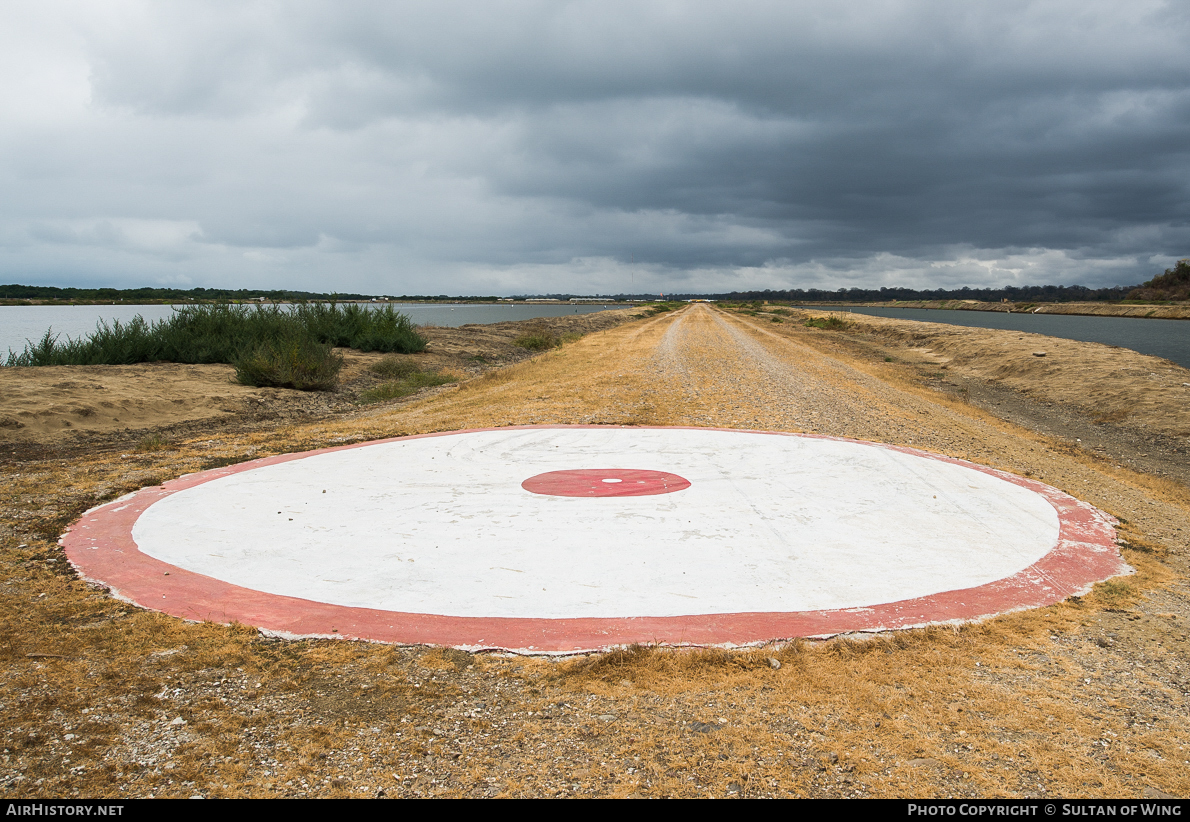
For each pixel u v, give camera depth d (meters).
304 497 8.25
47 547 6.46
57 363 18.77
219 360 21.89
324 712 3.77
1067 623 5.09
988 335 34.81
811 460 10.38
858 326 52.84
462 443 11.59
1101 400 17.84
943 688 4.10
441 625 4.91
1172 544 7.27
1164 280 133.25
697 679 4.19
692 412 14.66
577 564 6.12
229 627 4.81
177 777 3.16
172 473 9.42
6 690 3.90
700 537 6.89
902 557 6.43
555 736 3.57
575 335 44.19
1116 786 3.16
